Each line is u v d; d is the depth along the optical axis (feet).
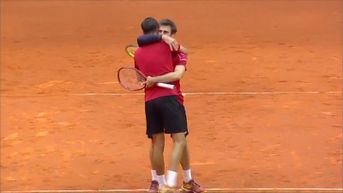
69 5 374.22
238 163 114.21
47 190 102.73
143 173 110.01
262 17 313.94
